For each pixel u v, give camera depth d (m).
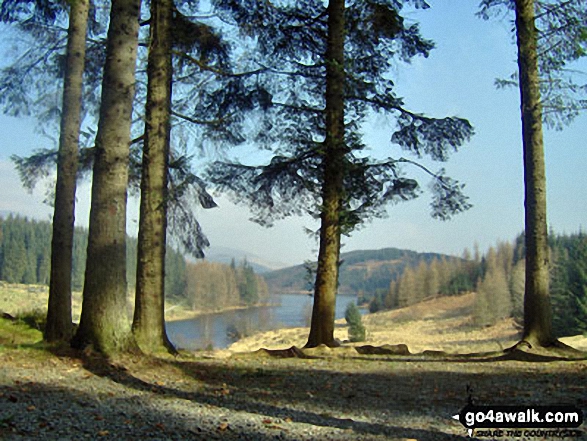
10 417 4.18
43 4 10.43
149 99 9.60
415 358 9.89
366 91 11.73
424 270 98.94
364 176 11.58
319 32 11.88
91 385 5.57
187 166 11.30
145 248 9.38
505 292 58.69
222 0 10.95
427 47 12.08
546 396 5.96
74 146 9.56
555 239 56.16
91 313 6.85
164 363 7.03
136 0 7.34
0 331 9.20
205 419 4.64
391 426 4.70
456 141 11.66
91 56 11.56
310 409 5.29
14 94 10.99
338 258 11.70
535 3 10.66
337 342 11.92
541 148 10.36
